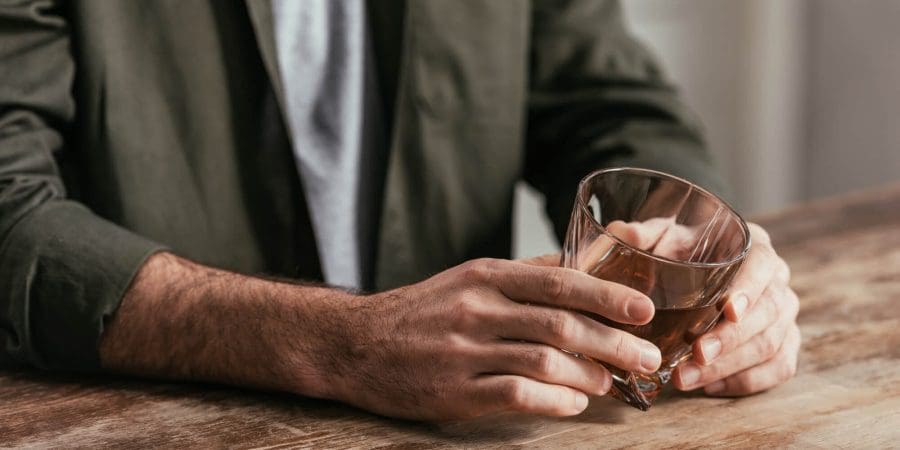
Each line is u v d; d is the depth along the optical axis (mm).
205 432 894
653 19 2750
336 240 1288
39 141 1086
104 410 924
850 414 930
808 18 2887
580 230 890
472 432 899
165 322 966
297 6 1254
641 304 855
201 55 1195
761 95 2900
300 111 1262
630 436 896
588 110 1351
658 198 931
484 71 1307
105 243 993
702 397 956
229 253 1233
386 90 1300
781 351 966
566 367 880
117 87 1170
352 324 919
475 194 1331
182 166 1206
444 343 892
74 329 974
